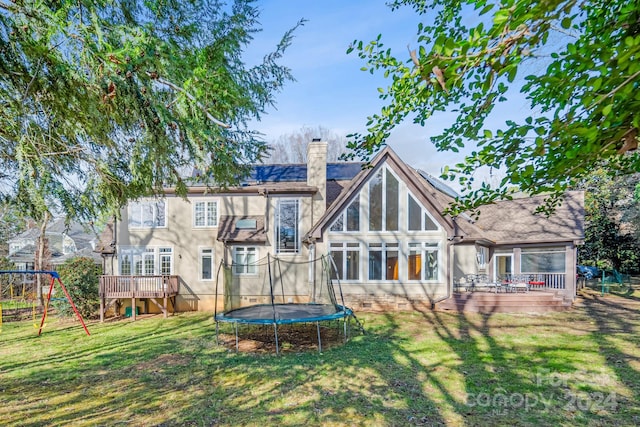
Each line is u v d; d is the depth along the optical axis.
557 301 16.11
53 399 7.02
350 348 10.53
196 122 3.84
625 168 3.32
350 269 17.03
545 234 18.72
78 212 5.40
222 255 18.41
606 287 22.61
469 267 18.66
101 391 7.43
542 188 3.17
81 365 9.34
